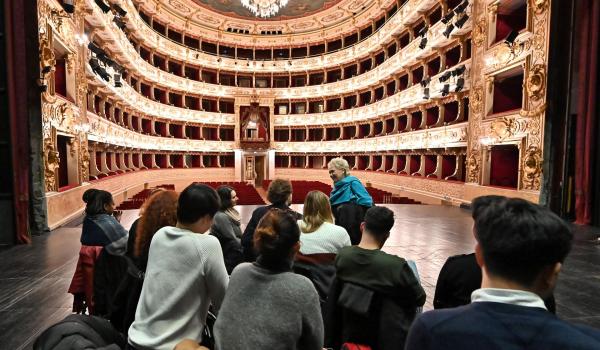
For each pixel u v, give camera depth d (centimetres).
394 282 171
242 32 2338
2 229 551
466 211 934
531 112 764
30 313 306
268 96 2355
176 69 2184
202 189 157
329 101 2348
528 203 88
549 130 725
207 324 182
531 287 82
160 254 148
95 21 1002
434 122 1418
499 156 955
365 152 1969
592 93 658
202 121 2236
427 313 87
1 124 560
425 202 1289
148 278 146
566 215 734
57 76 802
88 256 253
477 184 985
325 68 2272
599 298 338
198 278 143
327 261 221
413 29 1512
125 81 1413
